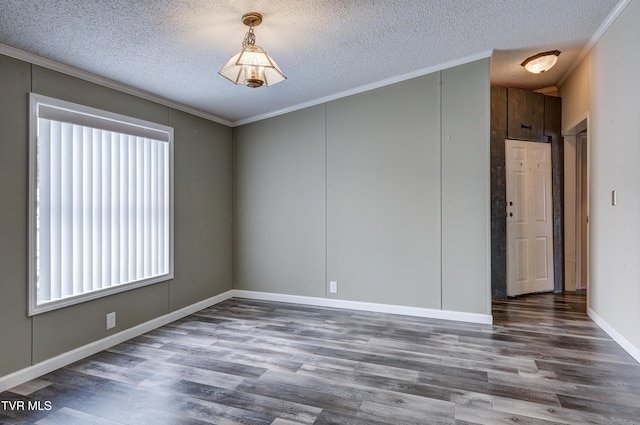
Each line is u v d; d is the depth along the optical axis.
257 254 4.56
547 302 4.21
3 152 2.31
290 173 4.36
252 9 2.26
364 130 3.95
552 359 2.64
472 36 2.97
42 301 2.53
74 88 2.76
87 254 2.83
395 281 3.83
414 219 3.73
